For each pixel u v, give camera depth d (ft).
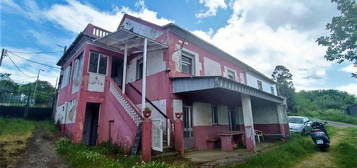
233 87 27.84
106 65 38.70
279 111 51.57
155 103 32.96
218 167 20.45
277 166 20.83
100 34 40.27
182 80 30.22
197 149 32.86
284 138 47.55
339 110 154.61
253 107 56.49
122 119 29.60
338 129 68.54
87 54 36.42
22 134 33.94
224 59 48.21
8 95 62.13
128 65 42.22
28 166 19.61
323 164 22.66
